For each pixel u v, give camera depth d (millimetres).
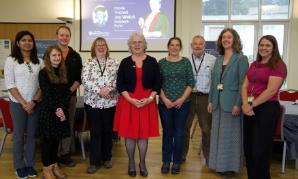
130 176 3109
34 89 2918
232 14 6898
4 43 6770
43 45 6887
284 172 3285
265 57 2447
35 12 6891
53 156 2980
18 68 2846
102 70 3100
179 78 3002
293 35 6566
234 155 2945
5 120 3588
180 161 3230
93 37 6820
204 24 6977
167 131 3135
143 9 6652
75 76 3281
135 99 2891
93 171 3189
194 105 3379
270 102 2402
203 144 3463
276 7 6750
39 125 2816
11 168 3330
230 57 2867
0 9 6934
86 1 6754
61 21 6848
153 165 3453
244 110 2490
